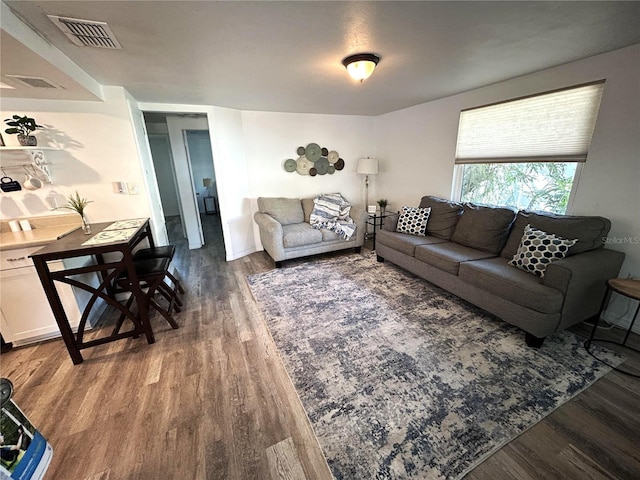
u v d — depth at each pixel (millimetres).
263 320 2457
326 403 1579
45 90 2184
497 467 1224
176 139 4234
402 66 2242
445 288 2697
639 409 1481
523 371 1758
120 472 1256
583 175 2299
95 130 2604
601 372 1732
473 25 1560
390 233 3512
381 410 1522
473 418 1455
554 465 1227
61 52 1760
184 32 1547
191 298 2914
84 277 2463
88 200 2689
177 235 5641
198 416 1524
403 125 4188
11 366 1965
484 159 3098
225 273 3559
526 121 2643
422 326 2277
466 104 3172
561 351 1930
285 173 4332
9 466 1040
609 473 1189
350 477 1204
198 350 2082
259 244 4441
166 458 1312
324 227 3953
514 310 2041
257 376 1805
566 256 2064
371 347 2039
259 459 1294
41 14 1323
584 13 1444
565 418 1440
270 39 1673
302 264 3783
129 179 2799
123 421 1507
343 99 3363
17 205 2457
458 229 3072
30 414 1560
